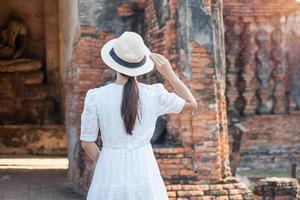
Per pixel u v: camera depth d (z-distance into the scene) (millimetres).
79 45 8234
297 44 9883
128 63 3342
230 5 9727
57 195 8102
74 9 8641
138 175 3289
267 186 6285
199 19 7023
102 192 3289
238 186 6875
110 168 3301
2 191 8430
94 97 3371
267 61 9852
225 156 7098
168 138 7109
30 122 15328
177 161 6820
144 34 8289
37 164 12117
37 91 15523
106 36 8344
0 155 14414
